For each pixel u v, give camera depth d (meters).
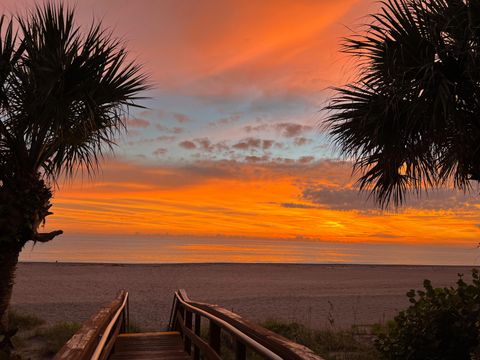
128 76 7.62
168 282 31.12
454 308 5.73
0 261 7.07
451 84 4.84
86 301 20.19
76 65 6.83
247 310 18.88
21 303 19.27
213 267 47.94
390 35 5.37
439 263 133.62
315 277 38.84
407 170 6.16
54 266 43.44
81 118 7.47
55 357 2.30
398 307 20.28
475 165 5.68
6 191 7.04
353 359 8.10
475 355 4.70
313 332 11.05
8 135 7.13
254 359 7.50
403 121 5.39
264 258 137.62
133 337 8.22
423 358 5.65
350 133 5.91
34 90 6.65
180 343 7.73
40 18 7.00
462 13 4.92
